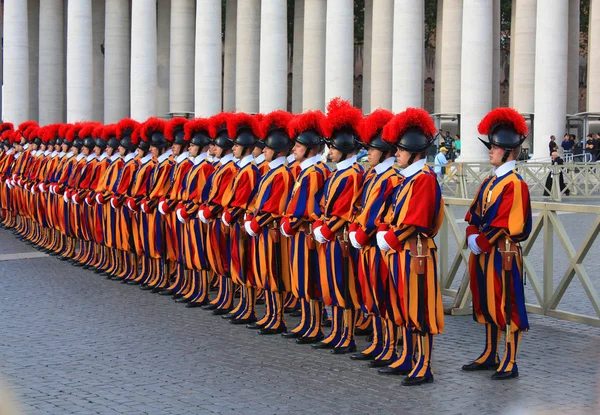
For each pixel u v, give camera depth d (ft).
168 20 227.61
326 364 46.60
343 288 48.70
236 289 67.21
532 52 169.17
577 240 86.17
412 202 41.81
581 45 245.24
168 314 60.54
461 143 154.20
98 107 235.40
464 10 152.87
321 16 183.93
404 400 39.50
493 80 184.75
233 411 37.99
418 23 156.97
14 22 209.56
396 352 46.14
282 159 54.34
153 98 194.29
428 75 250.37
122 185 72.33
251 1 196.85
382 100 180.55
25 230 104.83
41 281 74.59
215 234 60.08
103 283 73.82
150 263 71.46
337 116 48.62
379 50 180.34
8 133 116.57
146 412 37.93
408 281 42.06
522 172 137.18
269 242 54.03
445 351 49.14
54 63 224.33
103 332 54.39
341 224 48.19
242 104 198.08
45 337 52.90
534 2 168.66
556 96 147.23
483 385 41.91
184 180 64.34
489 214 42.98
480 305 43.91
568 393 40.24
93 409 38.34
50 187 87.20
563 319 56.75
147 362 46.78
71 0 201.98
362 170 49.42
